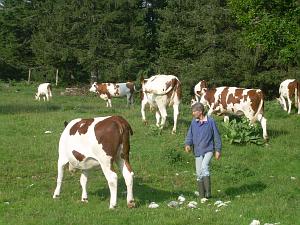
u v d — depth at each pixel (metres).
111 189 9.52
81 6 52.59
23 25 63.72
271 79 36.62
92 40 50.56
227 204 9.87
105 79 51.56
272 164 14.21
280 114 24.52
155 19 58.84
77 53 51.09
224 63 37.69
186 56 44.12
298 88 24.55
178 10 44.56
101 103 35.31
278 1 17.30
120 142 9.50
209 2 39.66
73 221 8.62
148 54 53.34
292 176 13.15
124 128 9.55
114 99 38.72
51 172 12.90
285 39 17.34
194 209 9.41
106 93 32.91
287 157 14.78
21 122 19.19
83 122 9.94
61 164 10.32
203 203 10.04
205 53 39.19
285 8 17.67
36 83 54.97
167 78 17.59
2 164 13.33
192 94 39.19
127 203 9.61
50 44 52.78
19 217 8.98
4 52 59.78
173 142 16.14
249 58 36.56
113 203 9.54
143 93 19.25
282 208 9.39
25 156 14.16
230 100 17.56
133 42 52.81
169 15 44.03
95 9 52.38
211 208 9.50
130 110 25.56
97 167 10.00
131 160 13.99
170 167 13.56
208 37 38.72
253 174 13.17
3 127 18.12
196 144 10.63
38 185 11.67
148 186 11.80
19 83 53.72
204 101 18.42
